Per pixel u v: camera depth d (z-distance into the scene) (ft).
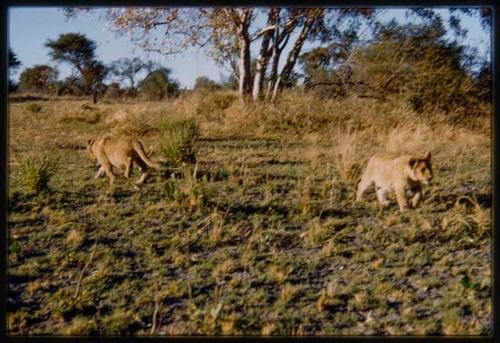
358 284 13.65
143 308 13.21
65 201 16.25
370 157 18.02
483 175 17.07
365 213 16.02
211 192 16.43
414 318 12.70
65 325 12.80
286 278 13.89
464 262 14.11
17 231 15.06
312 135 19.47
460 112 19.34
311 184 16.97
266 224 15.49
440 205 15.96
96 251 14.61
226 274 14.08
